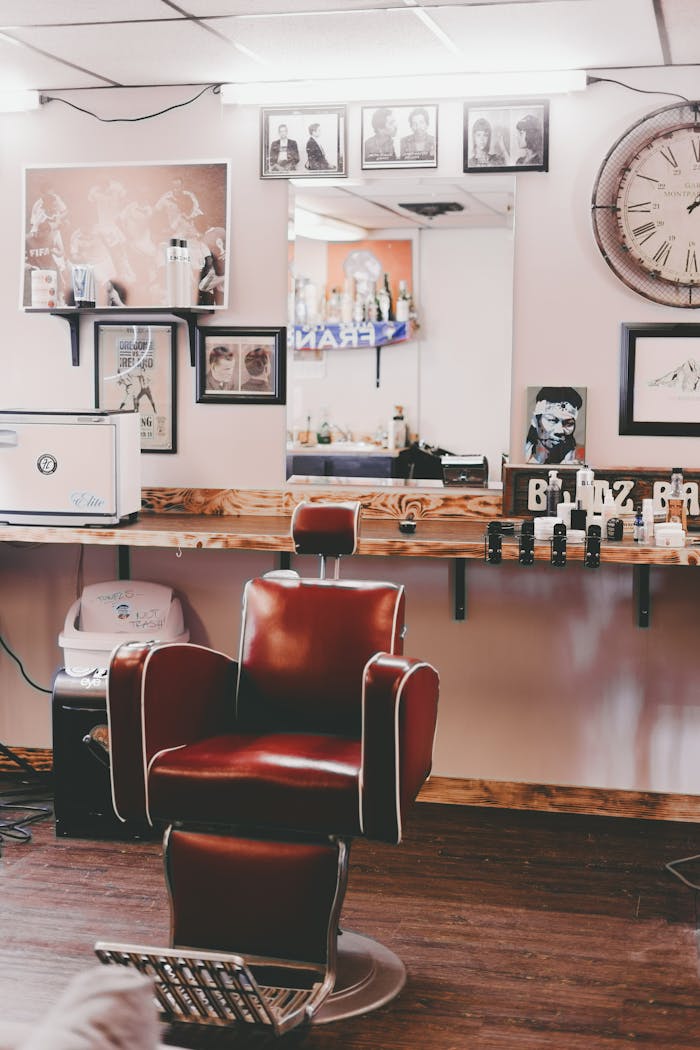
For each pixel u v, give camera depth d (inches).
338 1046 104.3
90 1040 33.5
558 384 165.5
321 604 123.4
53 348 180.7
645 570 162.1
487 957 121.8
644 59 154.6
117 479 161.3
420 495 171.0
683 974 118.2
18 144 178.1
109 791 154.9
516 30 141.6
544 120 161.2
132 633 168.9
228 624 178.4
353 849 152.6
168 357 177.2
